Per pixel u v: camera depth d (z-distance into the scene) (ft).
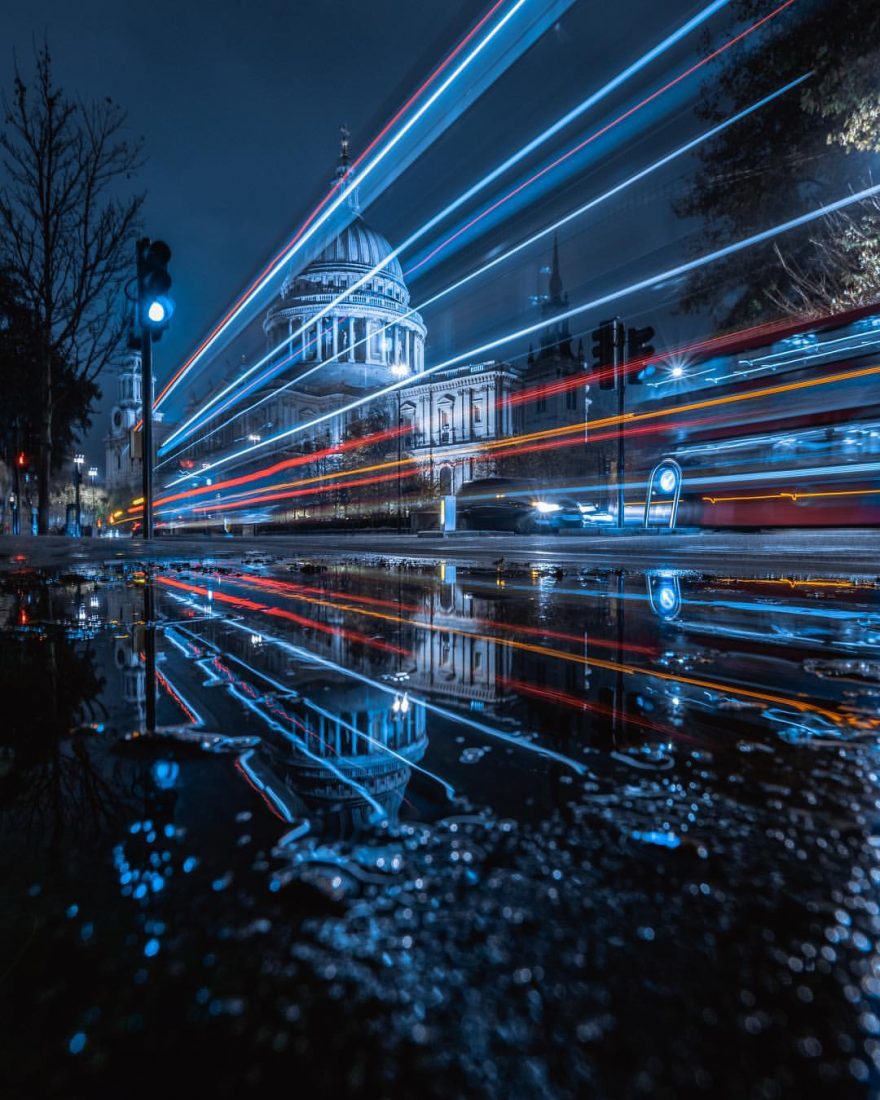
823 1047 1.62
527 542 46.44
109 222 41.70
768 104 50.62
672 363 39.99
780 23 47.62
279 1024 1.71
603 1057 1.58
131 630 9.47
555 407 285.43
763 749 4.17
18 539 39.88
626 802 3.28
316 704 5.35
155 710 5.13
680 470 38.93
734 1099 1.45
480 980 1.88
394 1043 1.64
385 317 313.32
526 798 3.34
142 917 2.20
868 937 2.10
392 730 4.60
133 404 403.95
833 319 30.50
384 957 1.99
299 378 312.91
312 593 15.07
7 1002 1.79
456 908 2.27
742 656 7.41
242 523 173.37
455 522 73.72
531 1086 1.49
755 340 34.22
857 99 40.42
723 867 2.59
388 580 18.65
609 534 51.16
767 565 21.75
